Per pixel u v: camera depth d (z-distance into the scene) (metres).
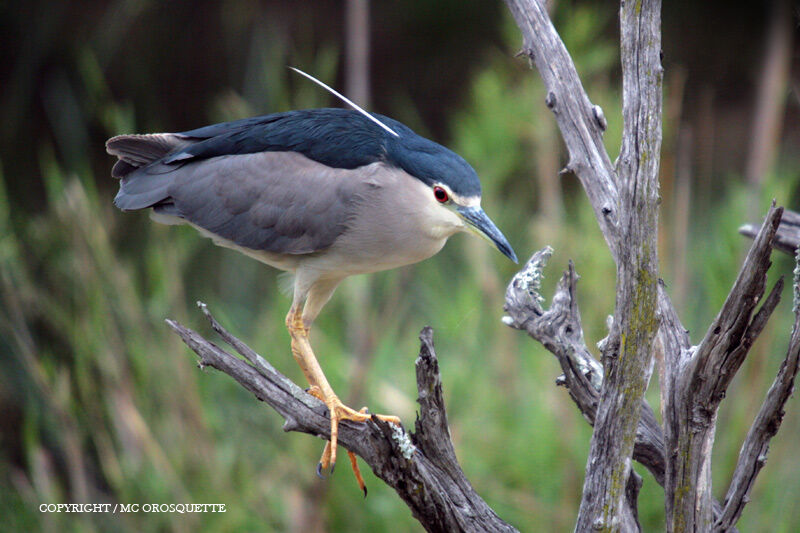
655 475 5.52
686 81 15.41
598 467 4.65
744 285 4.30
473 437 9.82
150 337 10.45
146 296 12.05
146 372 10.23
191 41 16.17
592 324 9.34
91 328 10.22
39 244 11.60
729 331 4.43
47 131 15.40
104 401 10.62
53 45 15.45
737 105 15.32
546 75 5.62
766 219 4.13
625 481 4.65
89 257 10.46
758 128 10.16
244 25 16.12
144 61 15.96
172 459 10.08
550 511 9.30
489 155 10.63
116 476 10.00
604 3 14.43
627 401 4.55
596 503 4.66
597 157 5.48
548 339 5.55
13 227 12.68
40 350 11.48
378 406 10.20
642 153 4.40
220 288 13.53
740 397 8.92
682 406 4.74
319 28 16.11
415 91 16.45
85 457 10.87
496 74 12.05
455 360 10.40
